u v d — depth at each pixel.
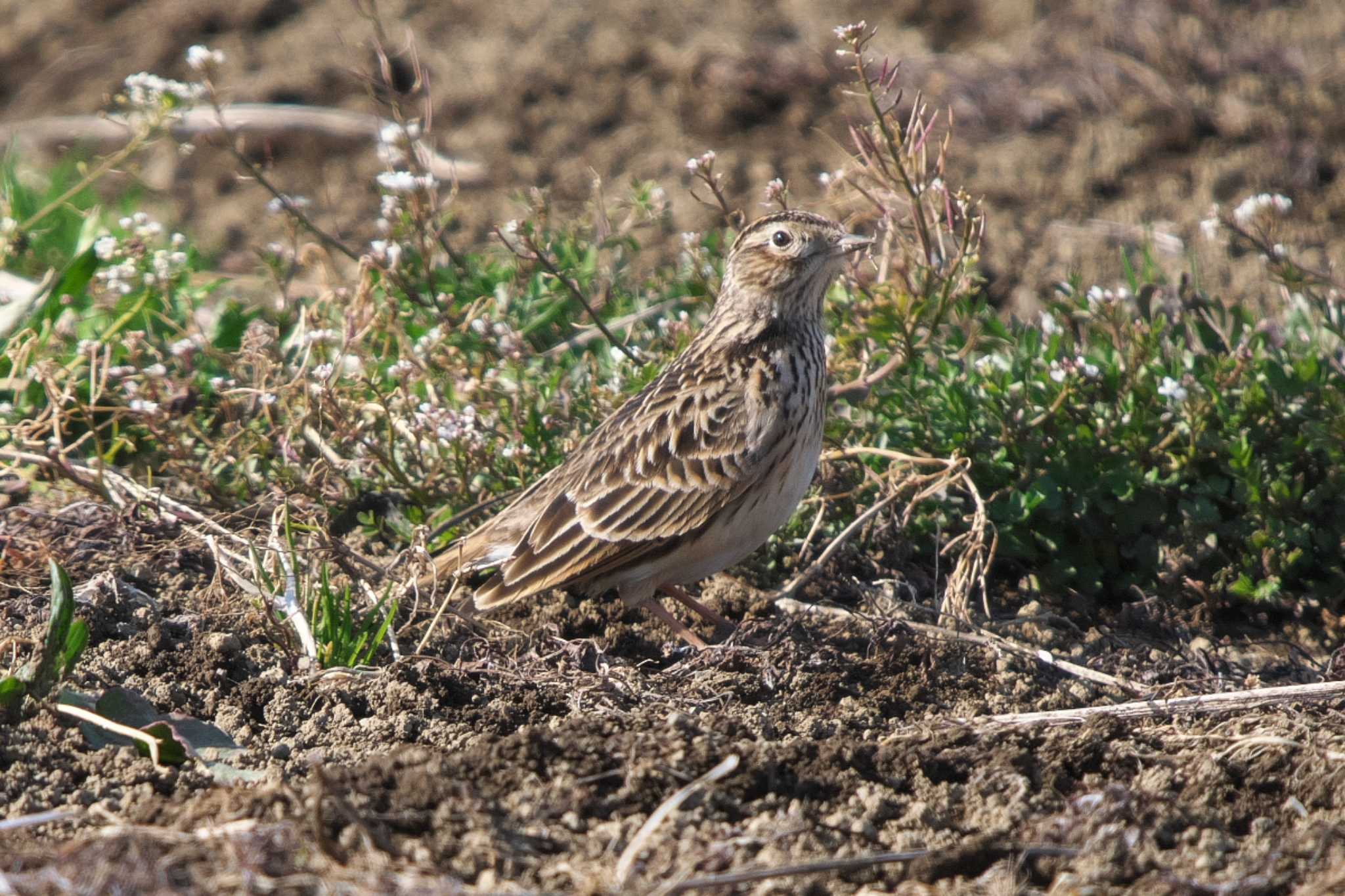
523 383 12.22
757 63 20.12
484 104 19.92
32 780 7.88
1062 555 11.55
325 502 11.56
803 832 7.41
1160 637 10.97
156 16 22.34
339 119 19.53
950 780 8.24
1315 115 19.00
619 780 7.80
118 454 12.19
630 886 6.77
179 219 17.61
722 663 9.95
